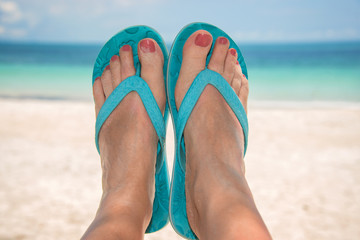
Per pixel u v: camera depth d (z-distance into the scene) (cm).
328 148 106
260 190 75
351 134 123
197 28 44
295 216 64
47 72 509
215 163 30
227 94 39
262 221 22
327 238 57
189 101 37
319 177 83
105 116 39
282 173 85
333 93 298
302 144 111
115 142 36
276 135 122
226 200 24
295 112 169
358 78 430
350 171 87
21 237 55
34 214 63
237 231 21
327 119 150
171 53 42
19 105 186
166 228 60
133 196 30
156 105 39
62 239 55
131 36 45
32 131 123
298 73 504
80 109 173
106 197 30
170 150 100
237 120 38
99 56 45
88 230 24
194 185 30
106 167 35
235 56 43
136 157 34
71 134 120
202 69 41
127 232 25
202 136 34
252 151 103
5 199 68
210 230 23
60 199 69
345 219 63
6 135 117
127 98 39
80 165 88
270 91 316
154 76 41
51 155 96
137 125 37
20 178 79
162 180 39
